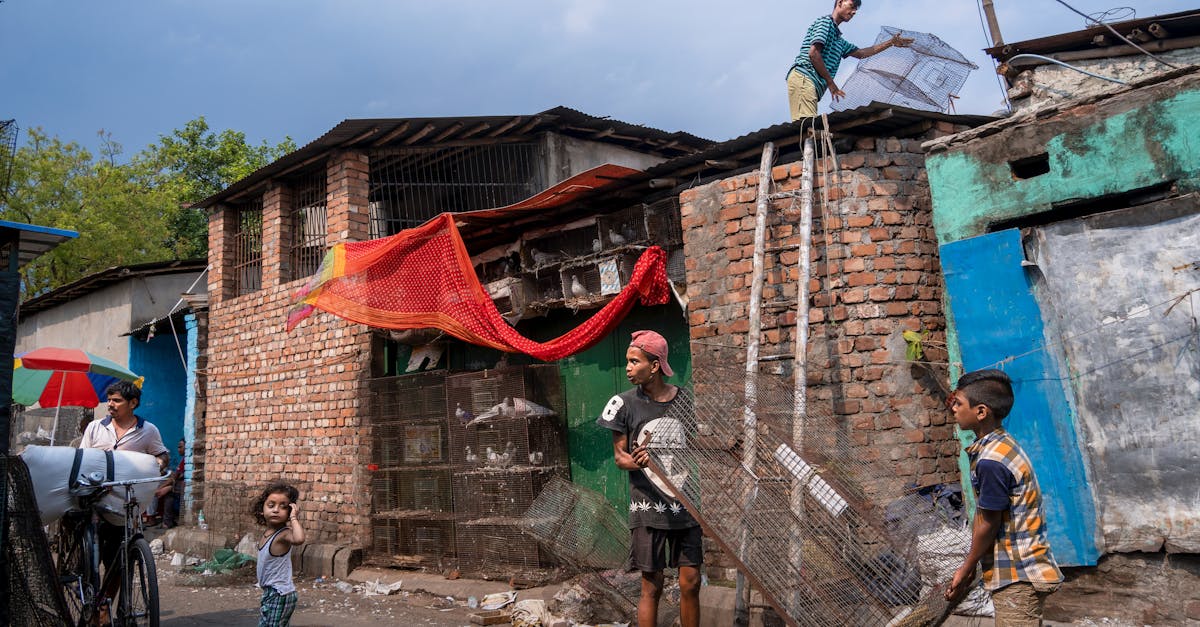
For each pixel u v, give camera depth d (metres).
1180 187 5.17
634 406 4.74
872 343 6.29
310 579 9.09
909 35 7.60
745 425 4.56
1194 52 6.57
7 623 4.98
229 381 11.77
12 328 5.23
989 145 6.03
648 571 4.66
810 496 4.21
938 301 6.45
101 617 5.44
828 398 6.29
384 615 7.07
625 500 8.13
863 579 4.05
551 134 10.54
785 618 4.01
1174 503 5.04
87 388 10.88
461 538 8.41
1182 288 5.08
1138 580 5.18
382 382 9.38
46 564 5.02
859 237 6.44
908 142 6.66
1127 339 5.27
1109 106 5.50
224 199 12.18
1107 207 5.64
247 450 11.28
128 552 5.52
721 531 4.33
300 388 10.48
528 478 8.09
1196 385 5.00
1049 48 7.04
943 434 6.23
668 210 7.54
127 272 15.66
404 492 9.16
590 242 8.39
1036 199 5.77
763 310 6.59
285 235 11.16
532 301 8.52
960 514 6.00
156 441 6.56
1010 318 5.74
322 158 10.37
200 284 16.14
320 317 10.29
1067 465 5.42
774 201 6.69
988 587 3.45
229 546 9.84
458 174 11.51
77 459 5.58
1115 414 5.29
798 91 7.72
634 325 8.23
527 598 7.24
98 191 25.19
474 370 9.63
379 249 8.16
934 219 6.32
